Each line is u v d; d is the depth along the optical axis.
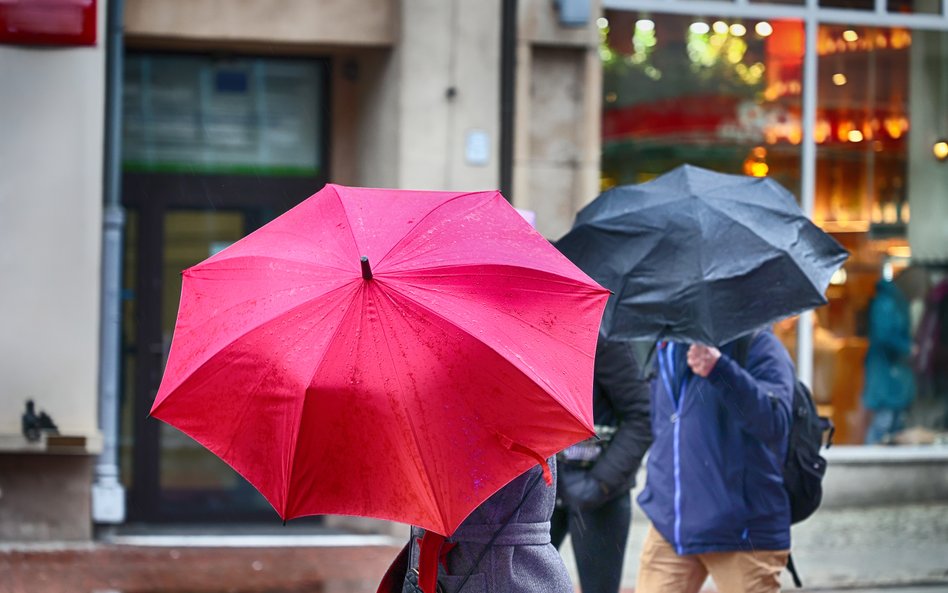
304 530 24.02
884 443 26.12
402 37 22.62
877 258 26.11
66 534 22.39
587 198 23.47
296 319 6.91
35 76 21.94
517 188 22.98
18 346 21.92
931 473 25.94
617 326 10.77
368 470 6.83
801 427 11.43
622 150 24.61
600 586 12.82
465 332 6.76
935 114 26.27
